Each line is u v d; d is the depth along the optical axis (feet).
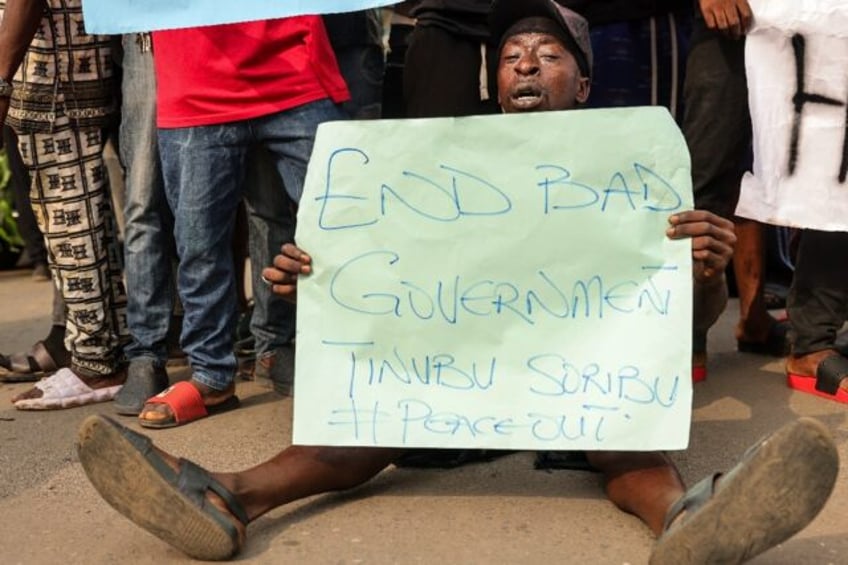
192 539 7.52
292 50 10.61
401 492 9.02
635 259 8.16
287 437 10.75
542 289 8.27
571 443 8.09
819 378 11.48
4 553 8.13
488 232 8.31
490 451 9.78
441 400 8.28
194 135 10.62
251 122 10.74
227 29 10.43
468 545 7.95
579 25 9.60
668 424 8.02
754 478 6.48
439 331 8.32
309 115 10.69
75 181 11.71
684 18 12.39
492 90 11.39
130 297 11.64
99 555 8.01
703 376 12.22
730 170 11.62
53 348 13.03
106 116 11.85
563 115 8.25
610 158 8.19
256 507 8.09
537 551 7.83
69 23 11.43
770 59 10.84
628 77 12.40
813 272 11.46
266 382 12.36
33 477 9.75
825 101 10.76
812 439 6.31
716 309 9.17
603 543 7.93
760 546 6.74
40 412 11.87
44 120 11.49
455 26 11.38
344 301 8.40
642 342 8.10
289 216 11.98
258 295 12.12
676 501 7.29
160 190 11.44
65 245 11.79
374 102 11.76
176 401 11.10
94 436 7.14
